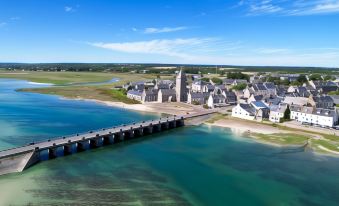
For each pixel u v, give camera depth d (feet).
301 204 169.68
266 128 351.25
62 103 506.89
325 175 209.97
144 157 242.17
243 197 176.35
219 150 265.54
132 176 200.34
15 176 191.93
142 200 166.81
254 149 269.44
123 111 456.45
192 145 280.92
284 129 346.13
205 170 216.13
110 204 160.25
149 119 400.47
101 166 217.56
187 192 180.14
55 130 313.12
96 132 282.77
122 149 263.49
